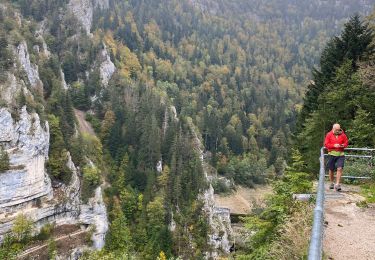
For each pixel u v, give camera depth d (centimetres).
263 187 14138
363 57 3834
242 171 14450
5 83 7462
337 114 3384
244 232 2148
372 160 2242
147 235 8288
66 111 9712
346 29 4362
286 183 1953
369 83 3186
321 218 711
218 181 13588
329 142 1861
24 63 9075
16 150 7025
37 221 7100
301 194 1756
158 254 7512
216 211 9938
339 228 1430
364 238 1341
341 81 3581
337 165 1856
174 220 8931
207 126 16112
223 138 15862
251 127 17312
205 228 8950
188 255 8294
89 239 7562
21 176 6950
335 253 1234
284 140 15875
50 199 7512
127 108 12431
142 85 15038
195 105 18275
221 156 15250
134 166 10269
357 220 1509
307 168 3123
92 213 7906
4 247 6325
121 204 8981
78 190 7950
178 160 10294
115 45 19700
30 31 11806
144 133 10800
